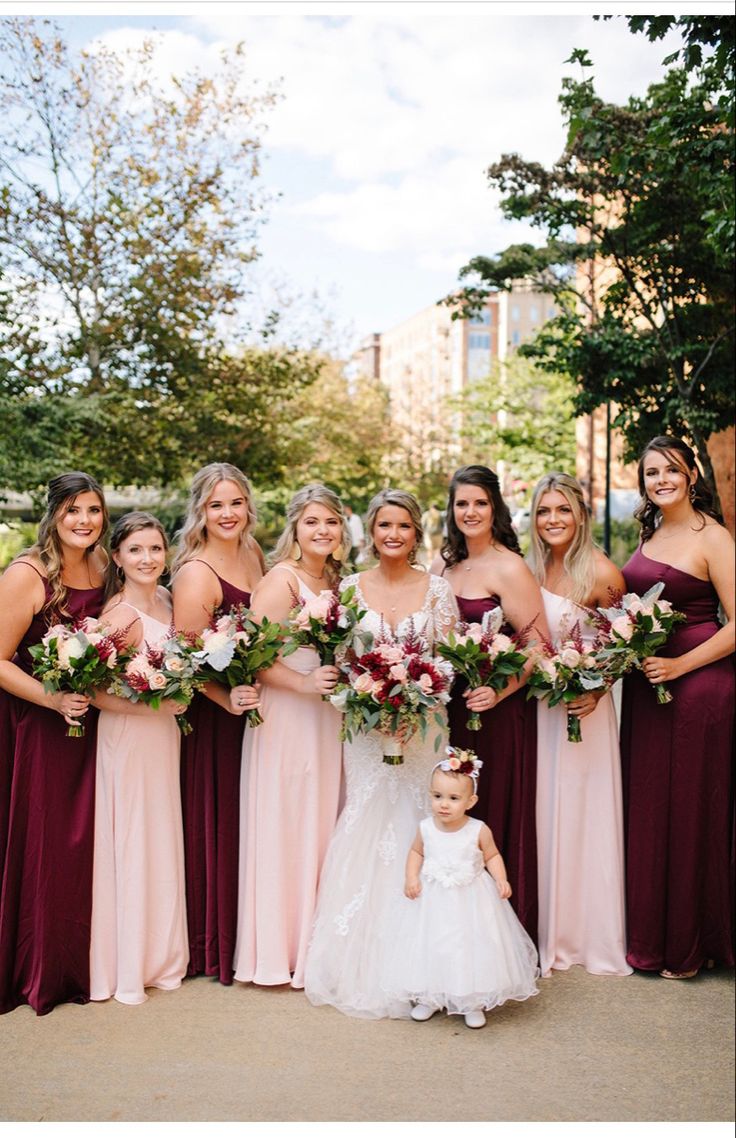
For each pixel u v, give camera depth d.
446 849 3.52
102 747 3.73
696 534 3.92
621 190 10.67
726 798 3.83
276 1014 3.56
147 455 13.33
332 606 3.61
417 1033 3.41
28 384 11.61
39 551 3.79
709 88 6.86
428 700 3.48
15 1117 2.88
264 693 3.81
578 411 11.41
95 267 12.78
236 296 13.72
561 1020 3.50
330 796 3.90
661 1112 2.91
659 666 3.77
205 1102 2.97
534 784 3.95
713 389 10.66
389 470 27.12
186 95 13.57
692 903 3.81
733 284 10.57
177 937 3.81
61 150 13.12
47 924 3.60
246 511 4.02
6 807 3.70
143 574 3.80
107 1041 3.37
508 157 10.87
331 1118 2.87
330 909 3.68
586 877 3.98
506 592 3.94
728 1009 3.59
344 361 25.48
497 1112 2.90
